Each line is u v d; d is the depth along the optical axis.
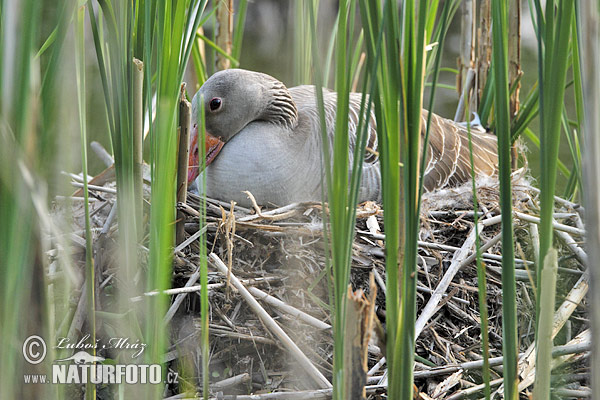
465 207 6.16
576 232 5.30
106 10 3.36
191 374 4.80
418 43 2.86
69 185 2.63
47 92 2.60
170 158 3.25
